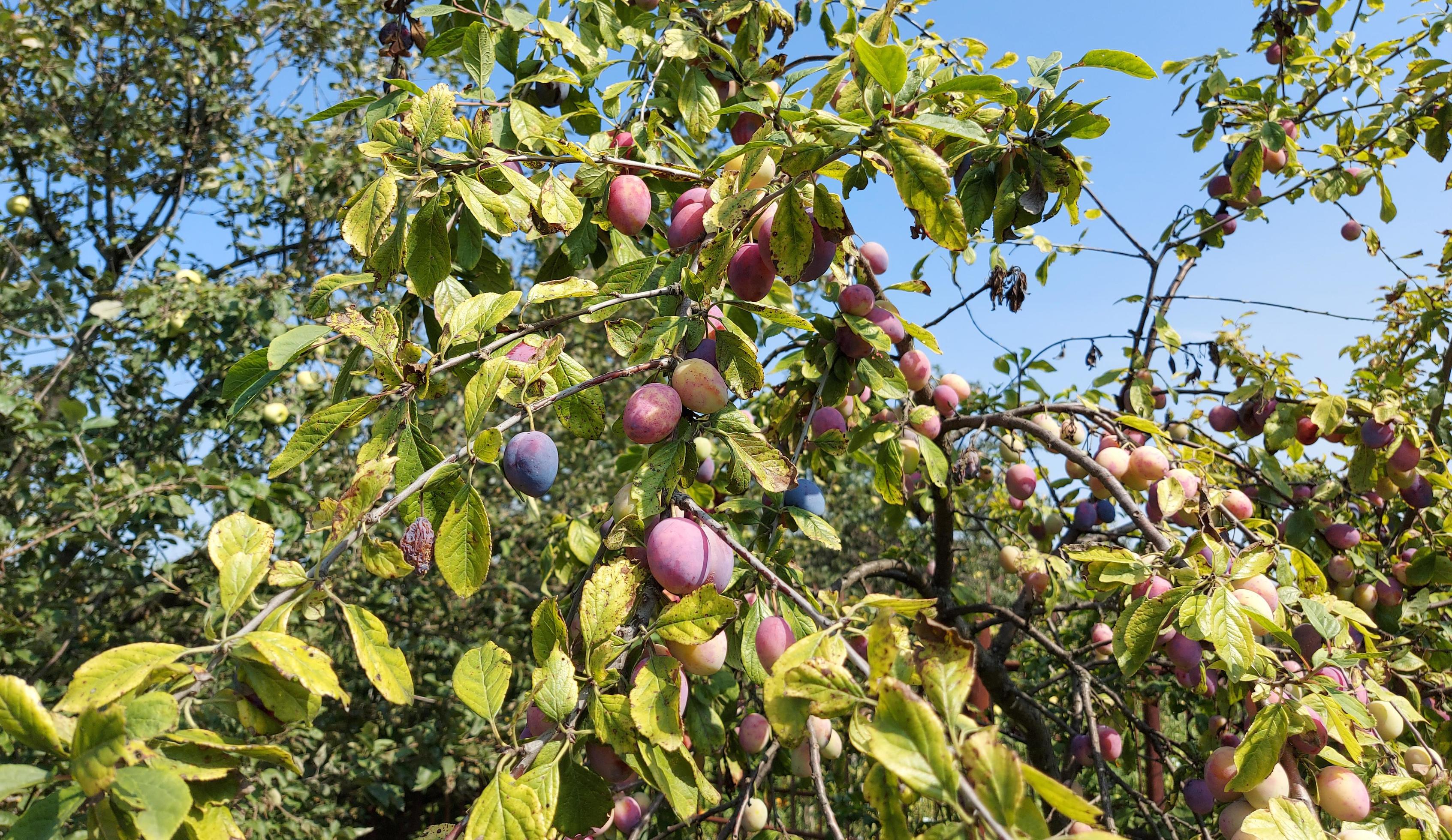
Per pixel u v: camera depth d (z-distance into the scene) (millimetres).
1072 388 3299
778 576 1563
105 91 5742
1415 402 3412
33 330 4445
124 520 3436
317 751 4637
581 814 1179
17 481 3863
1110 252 3434
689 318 1415
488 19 1894
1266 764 1271
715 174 1644
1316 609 1600
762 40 2232
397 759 5027
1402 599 2588
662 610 1283
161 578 3828
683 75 2061
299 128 5516
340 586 4773
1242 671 1303
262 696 933
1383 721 1547
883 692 802
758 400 3426
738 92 2037
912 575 3080
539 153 1655
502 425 1198
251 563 982
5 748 2375
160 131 5785
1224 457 2666
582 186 1677
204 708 1040
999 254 2404
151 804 754
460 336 1329
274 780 4051
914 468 2268
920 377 2270
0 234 4961
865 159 1414
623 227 1681
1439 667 2473
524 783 1029
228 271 5719
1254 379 3047
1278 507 2973
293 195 5480
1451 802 1553
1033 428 2332
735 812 1956
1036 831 715
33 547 3553
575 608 1463
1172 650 1648
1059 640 3861
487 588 5953
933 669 850
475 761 5293
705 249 1299
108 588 4434
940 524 3059
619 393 6660
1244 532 1980
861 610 1188
